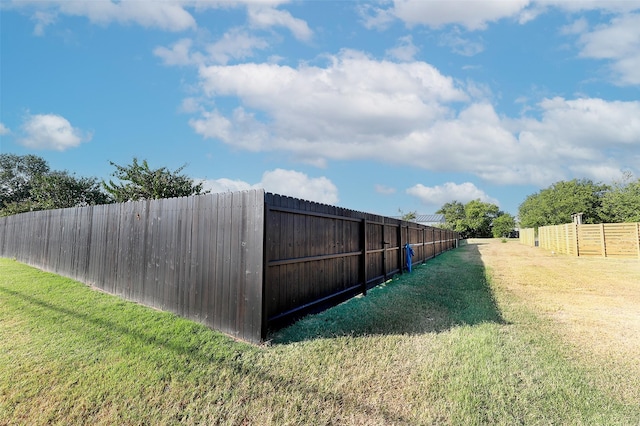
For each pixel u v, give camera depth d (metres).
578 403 2.37
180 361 3.01
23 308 4.78
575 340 3.71
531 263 12.84
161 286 4.80
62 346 3.36
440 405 2.33
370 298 5.85
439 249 17.30
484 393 2.50
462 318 4.56
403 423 2.13
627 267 11.47
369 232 6.82
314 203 4.72
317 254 4.78
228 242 3.91
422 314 4.74
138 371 2.81
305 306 4.38
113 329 3.87
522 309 5.14
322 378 2.71
